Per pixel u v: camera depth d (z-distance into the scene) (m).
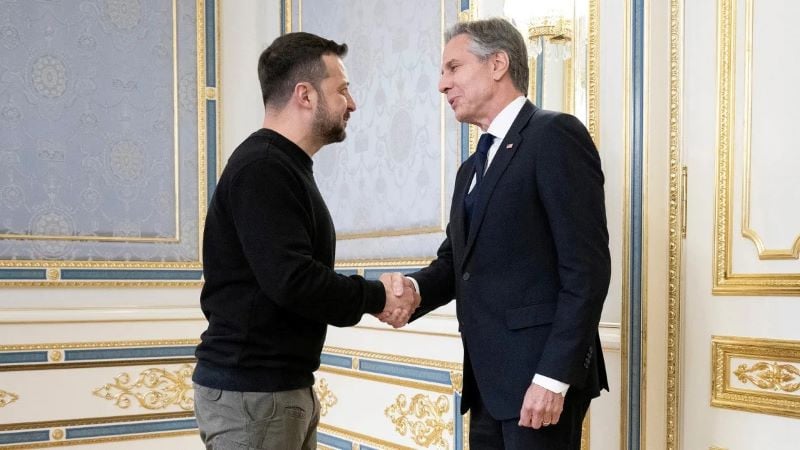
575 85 2.72
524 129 1.95
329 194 4.19
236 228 1.92
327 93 2.10
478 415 2.07
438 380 3.33
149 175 4.44
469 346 2.00
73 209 4.21
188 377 4.44
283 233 1.88
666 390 2.52
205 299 2.05
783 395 2.26
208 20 4.64
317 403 2.15
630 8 2.56
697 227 2.47
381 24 3.84
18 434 3.97
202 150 4.61
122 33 4.38
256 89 4.71
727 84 2.41
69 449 4.10
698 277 2.47
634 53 2.54
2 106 4.04
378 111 3.85
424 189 3.55
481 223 1.95
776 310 2.28
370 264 3.85
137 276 4.36
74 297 4.18
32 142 4.11
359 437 3.80
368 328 3.77
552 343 1.78
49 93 4.16
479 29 2.04
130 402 4.27
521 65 2.04
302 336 2.02
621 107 2.57
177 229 4.52
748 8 2.37
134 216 4.39
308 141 2.11
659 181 2.52
